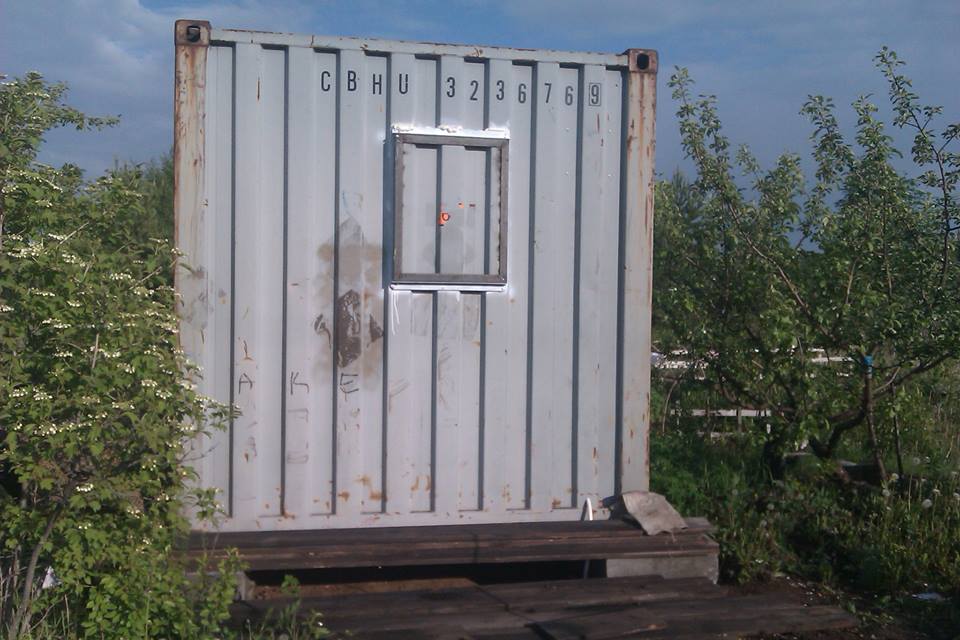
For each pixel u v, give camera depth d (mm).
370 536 5492
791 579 6488
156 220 9195
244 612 4973
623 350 6000
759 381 7828
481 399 5848
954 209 7270
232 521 5570
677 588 5531
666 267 8297
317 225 5645
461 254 5785
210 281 5531
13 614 4516
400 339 5734
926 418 8805
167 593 4613
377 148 5695
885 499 7156
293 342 5613
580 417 5961
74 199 5277
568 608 5215
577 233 5945
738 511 7074
